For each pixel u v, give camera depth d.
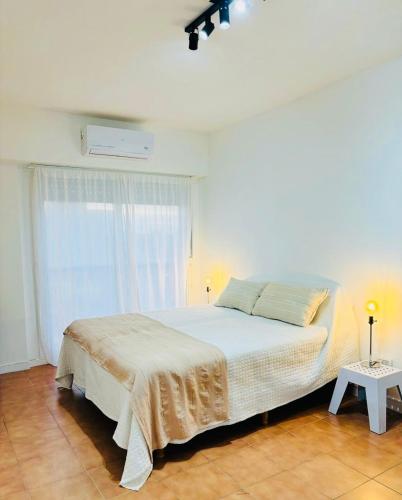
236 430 2.70
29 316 4.12
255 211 4.30
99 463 2.33
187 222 5.04
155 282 4.80
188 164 4.85
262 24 2.35
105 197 4.41
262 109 4.00
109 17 2.24
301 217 3.73
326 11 2.22
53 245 4.13
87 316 4.32
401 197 2.89
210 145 4.97
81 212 4.27
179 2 2.10
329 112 3.40
